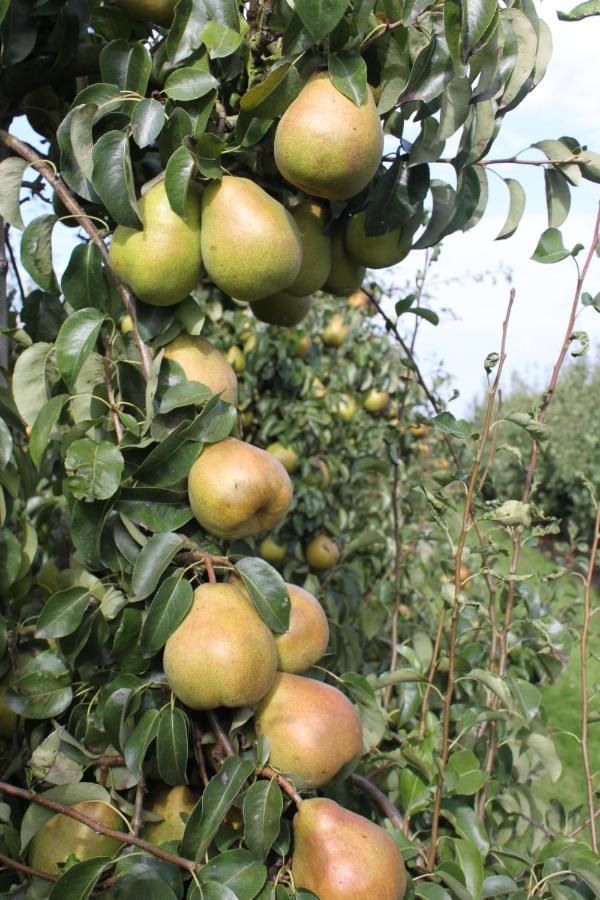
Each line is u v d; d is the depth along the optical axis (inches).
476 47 27.4
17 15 32.6
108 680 30.7
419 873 33.1
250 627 27.1
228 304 60.0
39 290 37.8
